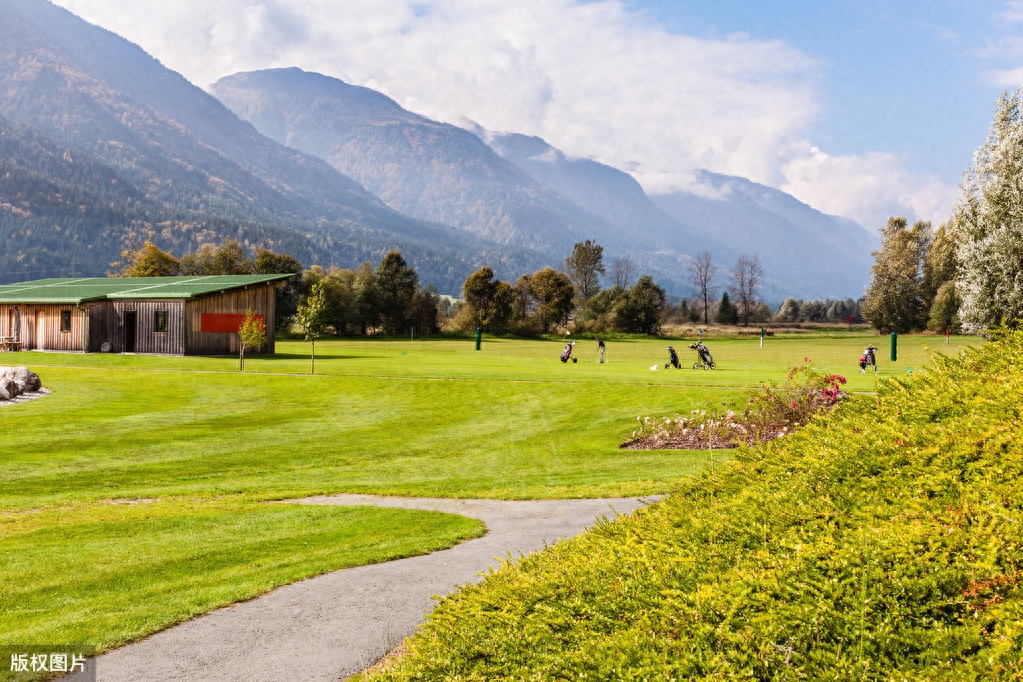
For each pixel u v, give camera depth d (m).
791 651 3.58
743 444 6.54
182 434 21.80
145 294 45.34
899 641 3.48
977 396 5.29
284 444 20.88
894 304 101.94
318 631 7.14
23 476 16.12
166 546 10.43
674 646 3.80
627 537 5.50
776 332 115.69
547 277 118.19
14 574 9.02
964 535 3.96
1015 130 38.94
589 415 24.62
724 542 4.81
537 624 4.32
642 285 117.94
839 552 4.04
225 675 6.13
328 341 89.62
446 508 13.26
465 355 56.19
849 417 5.97
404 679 4.35
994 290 38.53
